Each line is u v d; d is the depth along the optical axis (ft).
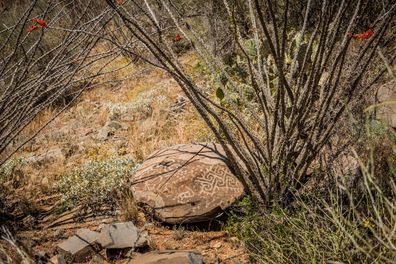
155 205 10.80
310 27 18.42
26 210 11.96
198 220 10.48
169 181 11.00
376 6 14.21
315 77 8.89
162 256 8.86
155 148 14.98
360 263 7.36
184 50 23.93
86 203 11.94
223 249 9.73
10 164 15.15
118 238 9.80
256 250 9.01
